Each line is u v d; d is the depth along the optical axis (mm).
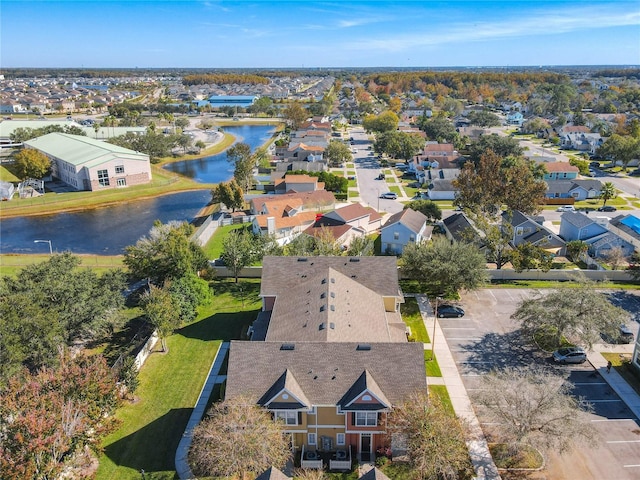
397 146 145625
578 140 163875
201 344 50344
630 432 37125
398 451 35594
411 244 61688
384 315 46469
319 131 174250
